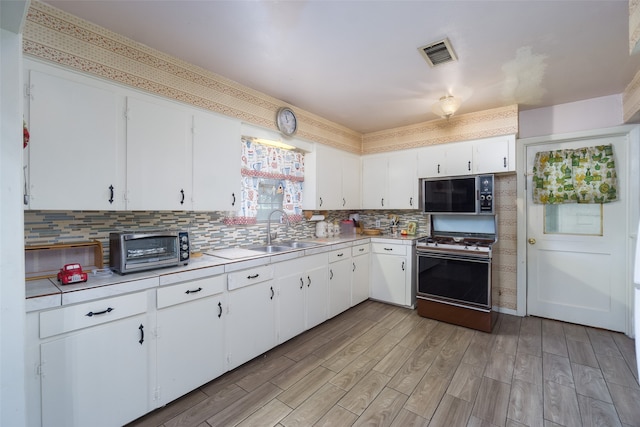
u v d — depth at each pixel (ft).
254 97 8.67
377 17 5.43
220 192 7.75
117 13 5.27
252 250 9.25
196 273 6.24
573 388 6.51
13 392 3.33
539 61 7.10
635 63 7.23
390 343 8.73
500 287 11.39
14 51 3.31
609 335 9.27
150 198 6.36
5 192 3.27
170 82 6.73
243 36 6.02
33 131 4.89
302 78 7.95
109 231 6.60
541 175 10.58
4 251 3.26
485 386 6.61
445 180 11.50
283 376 7.03
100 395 4.95
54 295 4.44
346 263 11.15
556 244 10.51
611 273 9.64
